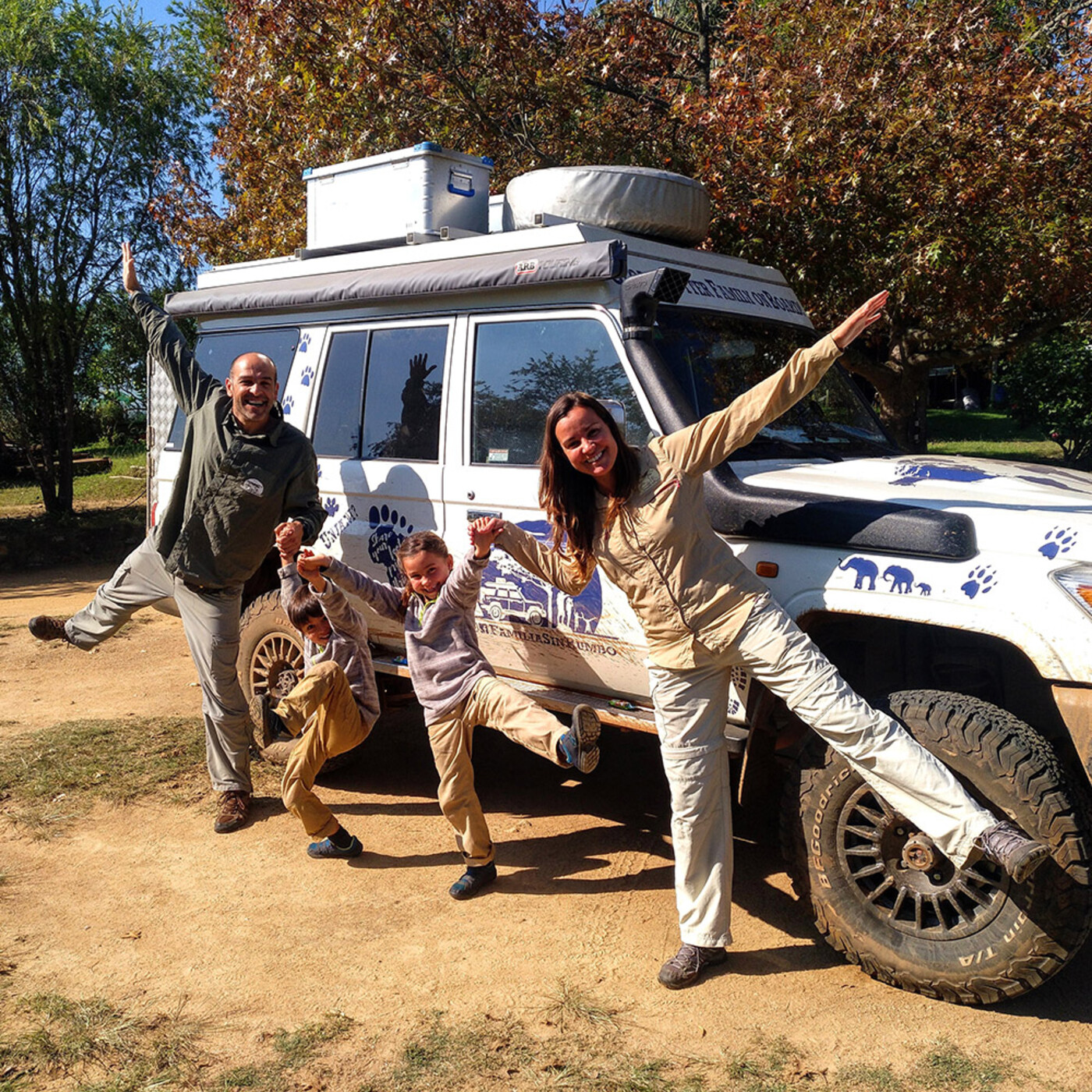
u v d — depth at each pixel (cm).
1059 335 1419
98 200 1545
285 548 440
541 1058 314
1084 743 312
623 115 1021
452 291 473
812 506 366
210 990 356
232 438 464
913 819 319
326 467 535
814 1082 301
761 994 350
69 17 1498
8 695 739
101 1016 338
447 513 479
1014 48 823
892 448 500
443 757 417
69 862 459
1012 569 329
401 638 522
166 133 1570
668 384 407
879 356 1355
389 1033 329
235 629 495
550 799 535
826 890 358
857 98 779
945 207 789
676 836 356
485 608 469
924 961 338
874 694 405
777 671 332
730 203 790
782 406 334
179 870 451
